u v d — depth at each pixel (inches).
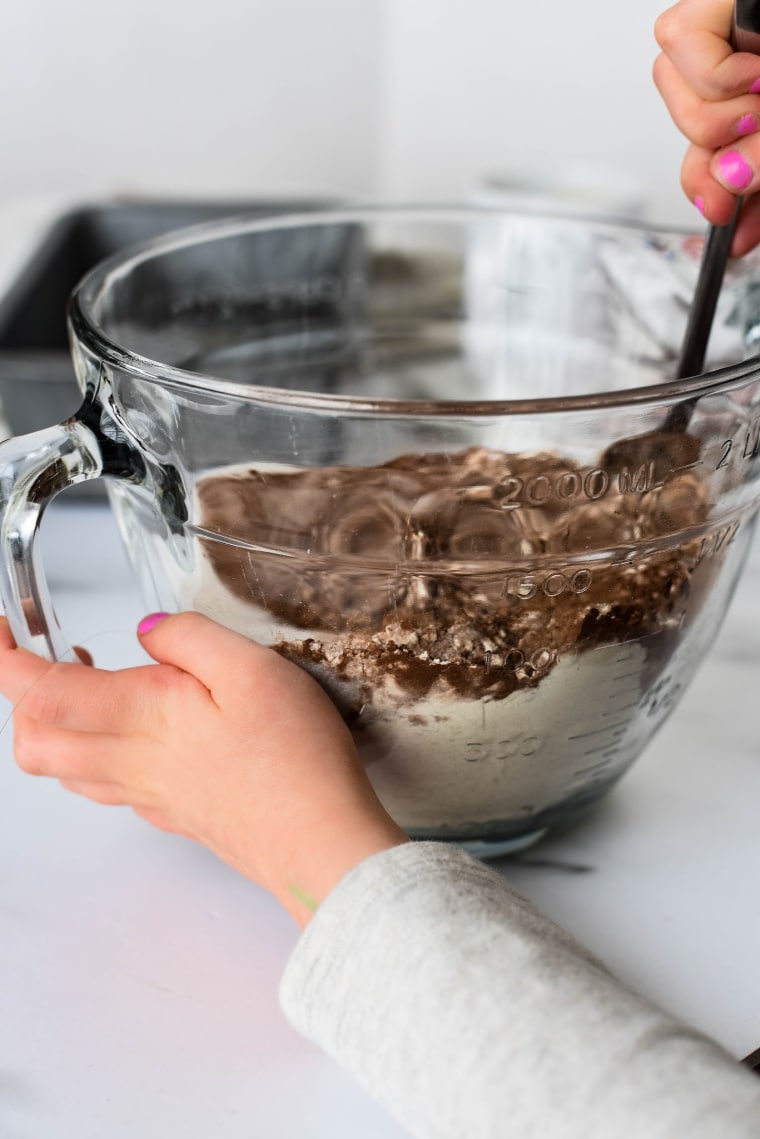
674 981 16.4
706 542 16.3
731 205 17.6
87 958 16.6
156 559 17.0
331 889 14.8
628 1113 13.1
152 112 50.4
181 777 16.0
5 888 17.5
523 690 15.9
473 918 14.3
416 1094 13.8
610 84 47.3
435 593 15.4
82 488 26.1
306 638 16.0
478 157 52.7
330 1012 14.3
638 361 21.7
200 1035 15.7
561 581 15.5
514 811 17.3
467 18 49.3
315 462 15.0
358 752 16.5
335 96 51.8
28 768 17.0
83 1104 15.0
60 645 17.1
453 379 25.1
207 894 17.5
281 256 23.7
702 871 17.9
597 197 33.1
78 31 47.7
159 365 15.2
